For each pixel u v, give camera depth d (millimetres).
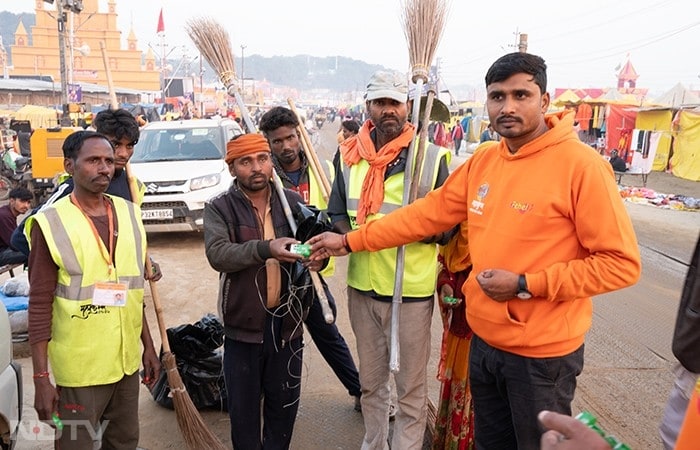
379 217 2850
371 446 3035
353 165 2975
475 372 2404
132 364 2594
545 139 2094
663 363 4625
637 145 19531
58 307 2404
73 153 2432
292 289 2748
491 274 2096
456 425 2904
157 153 8836
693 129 19406
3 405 2596
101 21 57906
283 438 2945
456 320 2865
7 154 13008
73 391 2453
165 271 6969
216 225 2689
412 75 2949
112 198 2629
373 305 2914
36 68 55406
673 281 7266
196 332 3758
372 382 3016
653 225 11570
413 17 2943
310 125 27219
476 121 29953
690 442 1054
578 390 4113
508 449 2498
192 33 3176
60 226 2375
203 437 3049
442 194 2516
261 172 2652
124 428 2713
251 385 2766
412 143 2781
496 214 2180
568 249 2078
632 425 3662
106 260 2465
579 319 2170
